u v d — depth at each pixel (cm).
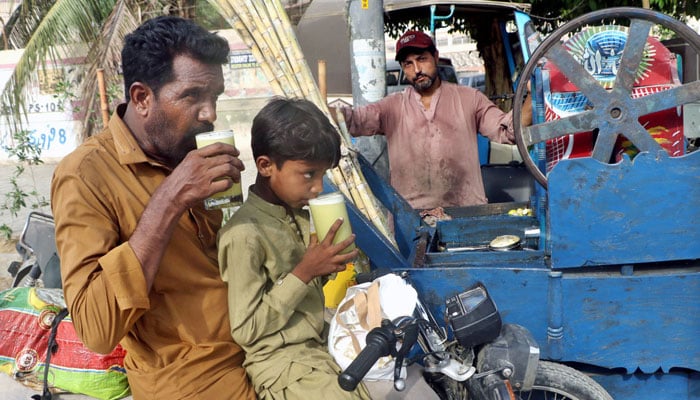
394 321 181
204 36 173
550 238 237
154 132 176
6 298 248
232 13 253
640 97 232
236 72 1088
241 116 1102
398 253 260
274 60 255
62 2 702
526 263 265
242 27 254
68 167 168
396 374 182
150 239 159
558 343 241
